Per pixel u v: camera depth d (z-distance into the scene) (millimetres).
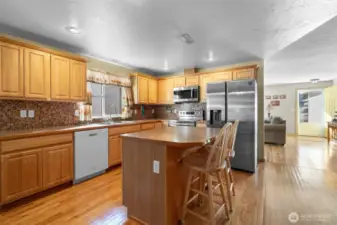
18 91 2395
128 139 2014
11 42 2324
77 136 2816
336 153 4758
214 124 3699
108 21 2291
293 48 3373
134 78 4758
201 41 2977
